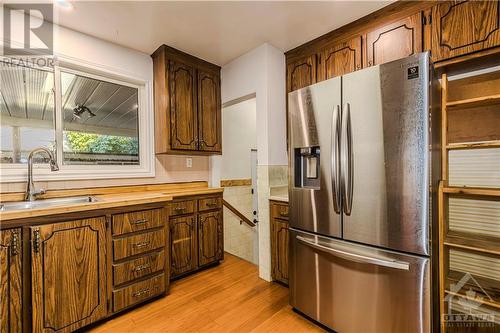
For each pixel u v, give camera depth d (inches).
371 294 59.9
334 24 85.3
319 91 69.3
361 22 82.0
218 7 75.2
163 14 78.4
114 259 73.9
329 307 67.4
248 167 162.1
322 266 68.8
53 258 62.9
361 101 61.0
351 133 62.7
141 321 73.2
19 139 80.3
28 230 60.5
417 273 53.7
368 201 60.1
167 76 101.0
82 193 88.5
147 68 106.0
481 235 68.4
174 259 97.8
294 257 76.3
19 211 58.7
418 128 53.1
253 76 103.8
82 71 92.1
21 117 80.7
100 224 71.1
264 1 72.7
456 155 72.3
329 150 66.9
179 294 88.4
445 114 67.1
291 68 103.7
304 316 75.1
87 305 68.2
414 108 53.5
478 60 63.4
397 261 56.0
